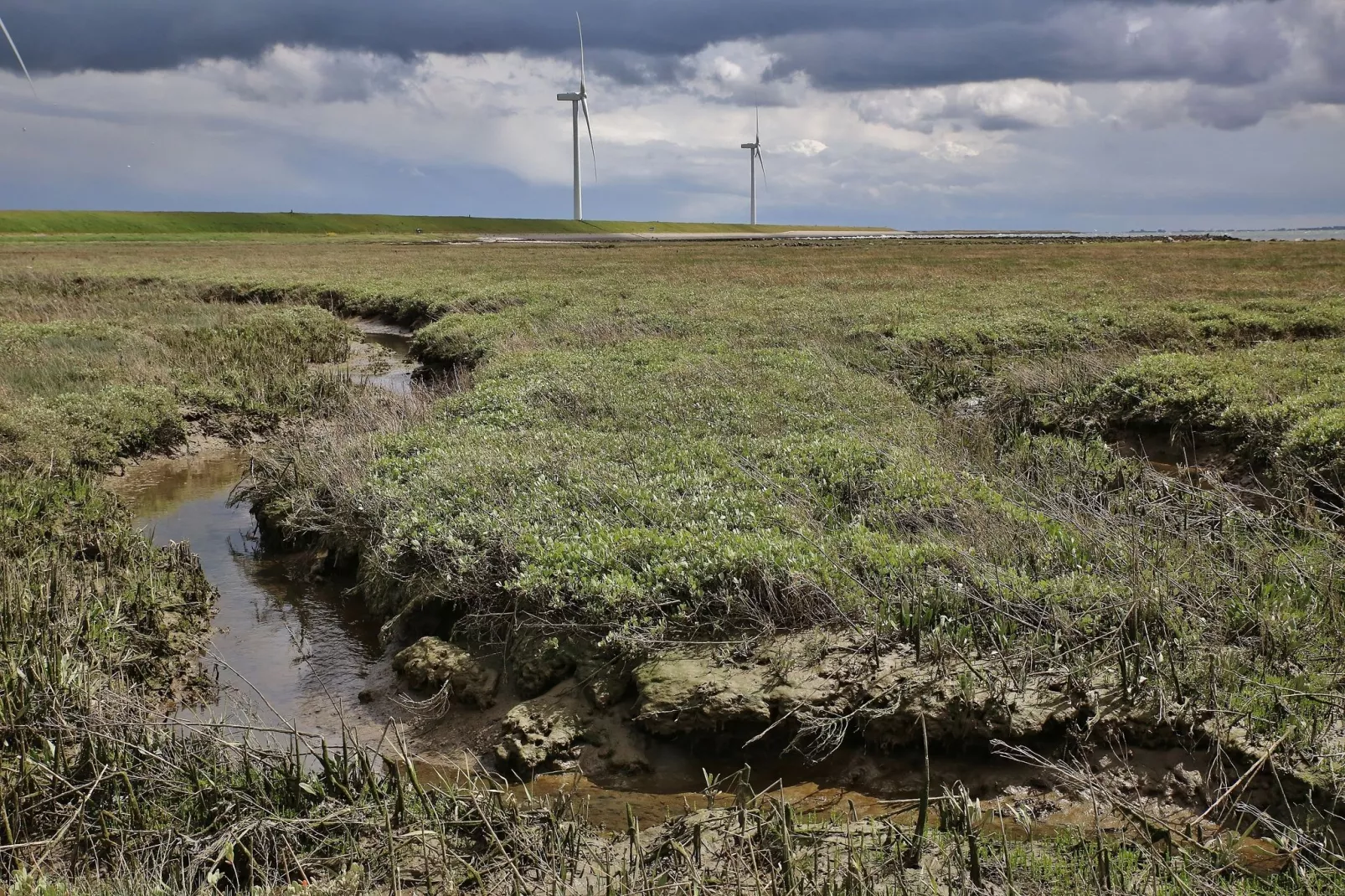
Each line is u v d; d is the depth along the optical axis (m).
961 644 6.62
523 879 5.02
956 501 9.05
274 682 8.02
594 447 11.32
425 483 10.09
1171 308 23.14
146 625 8.27
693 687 6.59
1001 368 16.62
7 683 6.32
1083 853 5.05
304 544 11.16
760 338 19.95
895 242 99.06
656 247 83.25
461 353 21.70
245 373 19.38
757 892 4.65
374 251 71.62
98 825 5.41
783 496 9.30
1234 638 6.66
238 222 147.88
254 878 5.09
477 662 7.68
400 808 5.50
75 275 41.75
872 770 6.16
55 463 12.81
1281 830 5.15
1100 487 10.48
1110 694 6.14
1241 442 12.16
